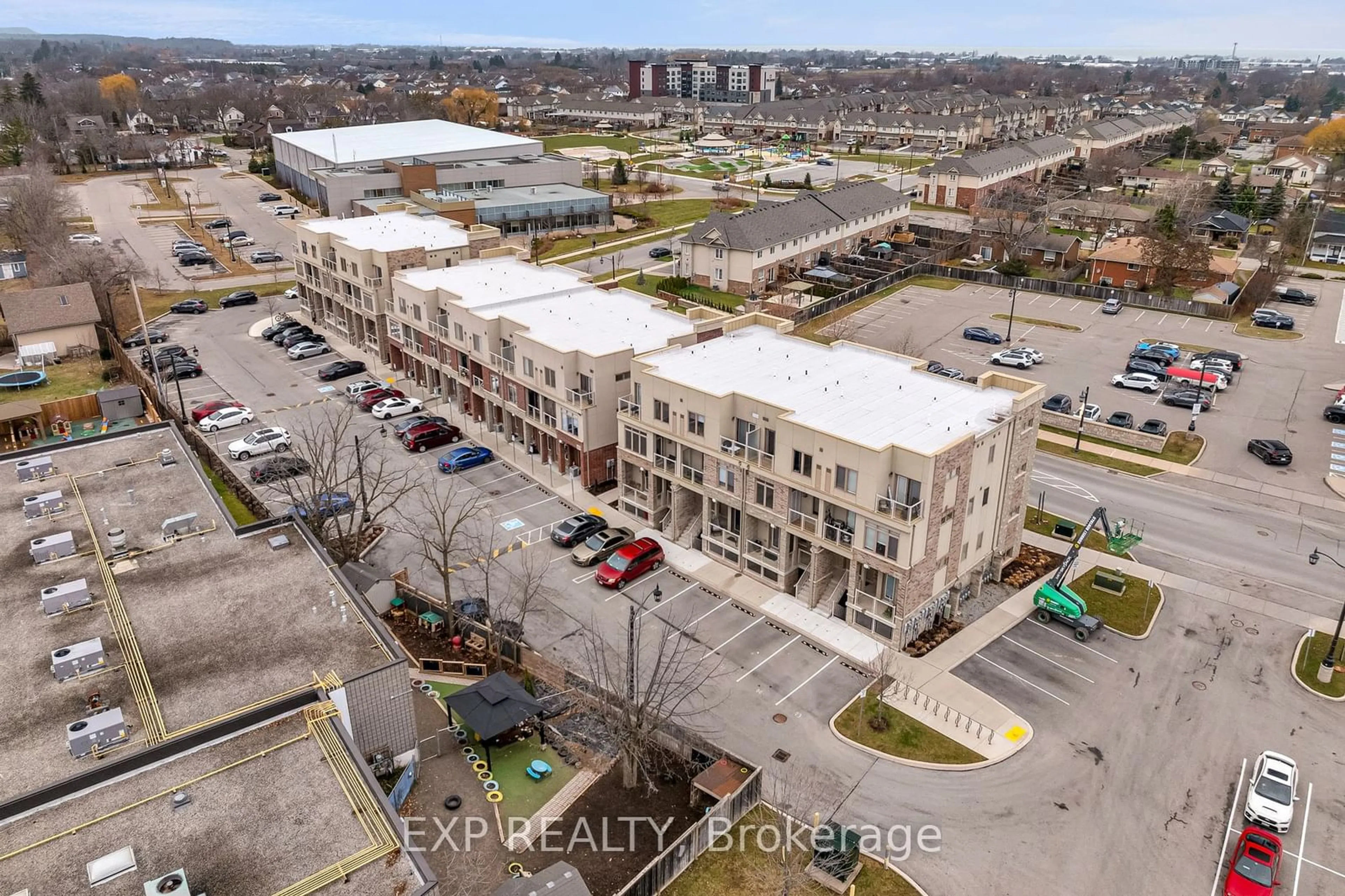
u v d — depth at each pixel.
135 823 27.23
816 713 41.88
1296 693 43.44
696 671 44.53
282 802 28.09
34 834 26.72
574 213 144.25
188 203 151.75
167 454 53.28
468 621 46.53
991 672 44.81
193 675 34.59
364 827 27.23
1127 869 33.75
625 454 58.44
